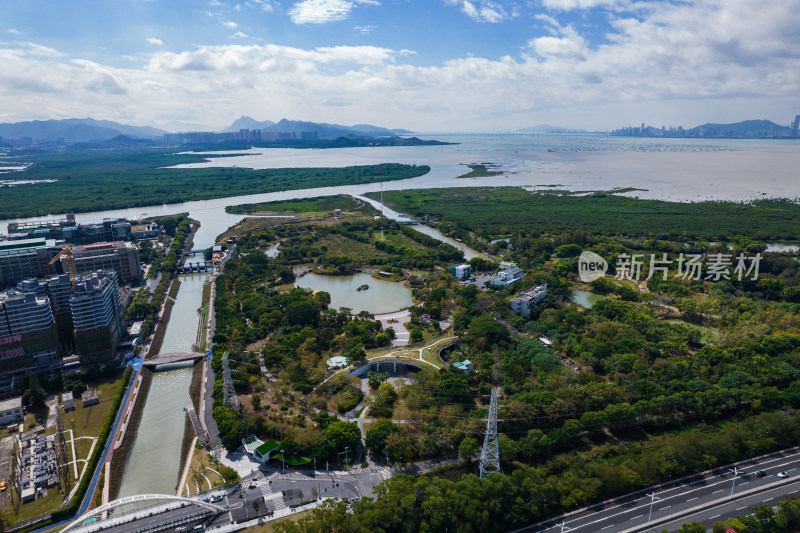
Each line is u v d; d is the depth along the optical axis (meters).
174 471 196.00
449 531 151.88
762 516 152.88
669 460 185.62
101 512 169.12
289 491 179.38
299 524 153.00
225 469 187.50
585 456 191.25
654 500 170.38
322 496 176.88
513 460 191.25
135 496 162.50
